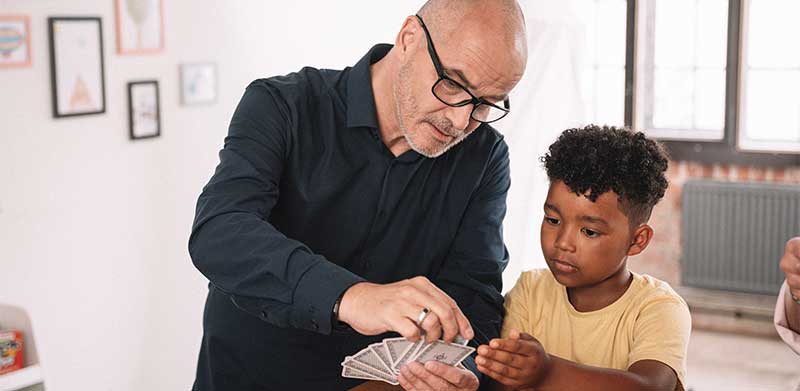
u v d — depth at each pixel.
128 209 3.30
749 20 5.13
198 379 1.84
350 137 1.63
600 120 5.52
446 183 1.69
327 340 1.73
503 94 1.42
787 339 1.57
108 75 3.18
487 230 1.72
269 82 1.62
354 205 1.65
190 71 3.48
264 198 1.49
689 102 5.35
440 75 1.40
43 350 2.98
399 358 1.30
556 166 1.47
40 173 2.97
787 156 5.04
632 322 1.50
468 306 1.64
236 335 1.73
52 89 2.98
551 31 3.75
